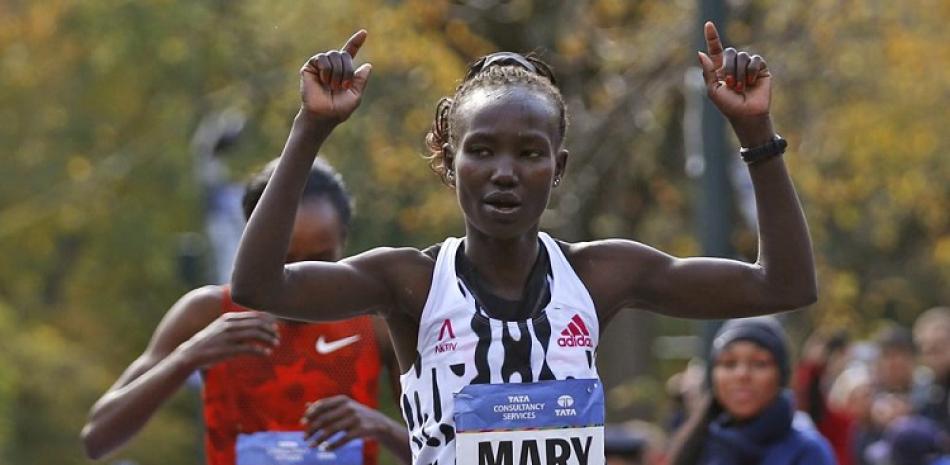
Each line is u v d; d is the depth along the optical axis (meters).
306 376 16.48
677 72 43.47
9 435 55.41
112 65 54.56
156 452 56.50
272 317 15.85
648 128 44.31
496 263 11.59
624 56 43.59
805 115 43.06
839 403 32.44
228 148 41.03
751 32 42.75
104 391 60.16
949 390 29.78
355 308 11.64
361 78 11.34
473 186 11.28
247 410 16.50
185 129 54.38
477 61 12.34
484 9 44.28
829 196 43.12
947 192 49.06
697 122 31.70
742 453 18.89
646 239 51.84
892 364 32.50
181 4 52.28
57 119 59.66
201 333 15.78
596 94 45.28
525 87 11.41
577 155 43.88
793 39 42.22
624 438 24.20
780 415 18.91
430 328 11.51
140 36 52.53
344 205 16.34
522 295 11.59
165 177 56.69
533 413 11.31
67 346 61.34
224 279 31.39
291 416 16.48
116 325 64.69
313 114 11.25
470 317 11.42
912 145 42.59
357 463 16.45
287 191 11.29
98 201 59.16
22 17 56.06
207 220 32.66
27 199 60.59
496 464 11.27
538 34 45.03
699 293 11.97
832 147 43.59
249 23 44.47
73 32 54.31
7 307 59.22
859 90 42.66
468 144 11.30
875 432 30.64
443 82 41.41
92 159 59.50
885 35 42.06
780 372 18.95
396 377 16.84
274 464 16.39
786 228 11.81
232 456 16.56
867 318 61.94
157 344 16.75
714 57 11.75
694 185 37.72
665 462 20.70
